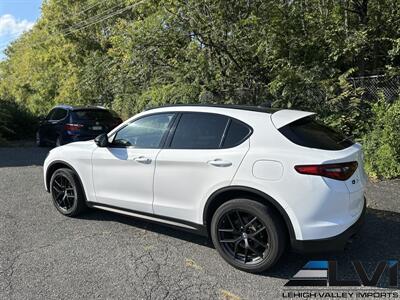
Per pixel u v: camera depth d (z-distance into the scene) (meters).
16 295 3.43
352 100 8.74
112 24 21.64
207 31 9.86
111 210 4.98
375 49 10.26
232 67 10.22
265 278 3.76
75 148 5.37
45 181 5.79
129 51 11.37
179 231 4.95
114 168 4.82
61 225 5.17
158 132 4.55
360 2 10.16
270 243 3.70
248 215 3.82
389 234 4.77
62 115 12.78
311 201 3.52
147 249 4.41
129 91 12.96
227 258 3.96
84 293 3.47
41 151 12.88
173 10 10.45
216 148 4.05
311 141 3.75
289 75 8.99
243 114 4.09
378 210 5.63
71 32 22.69
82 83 18.38
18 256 4.21
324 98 8.95
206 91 10.42
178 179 4.22
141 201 4.58
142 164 4.52
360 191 3.84
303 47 9.73
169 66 11.09
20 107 17.98
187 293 3.49
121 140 4.88
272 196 3.65
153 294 3.46
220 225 3.95
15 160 10.89
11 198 6.54
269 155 3.70
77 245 4.52
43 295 3.44
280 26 9.70
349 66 10.15
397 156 7.36
